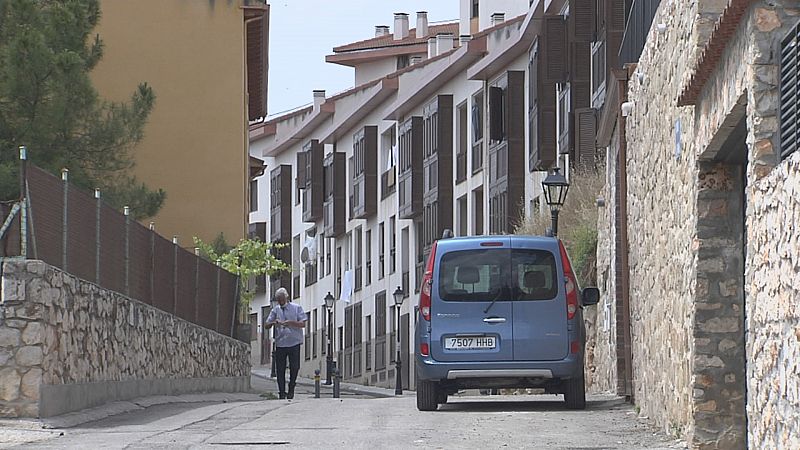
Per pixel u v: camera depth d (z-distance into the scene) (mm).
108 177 50250
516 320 33688
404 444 24125
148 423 29906
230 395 51219
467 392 65625
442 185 103250
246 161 66562
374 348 121125
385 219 119312
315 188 136875
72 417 29766
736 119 19125
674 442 24062
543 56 76875
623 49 39906
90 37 62594
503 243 34125
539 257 34062
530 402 38031
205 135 63469
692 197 22812
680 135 24297
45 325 29109
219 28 63969
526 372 33531
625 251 35812
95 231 34844
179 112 63406
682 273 24109
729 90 18750
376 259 121500
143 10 63469
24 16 46031
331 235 132125
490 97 91438
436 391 34062
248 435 26078
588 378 49219
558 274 33969
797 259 14797
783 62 16219
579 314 34000
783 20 16672
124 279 38188
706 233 22312
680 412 24406
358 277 127062
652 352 28938
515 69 89938
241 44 64125
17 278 28875
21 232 29062
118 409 34062
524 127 88750
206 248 61188
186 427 28453
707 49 19250
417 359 34094
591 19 70500
